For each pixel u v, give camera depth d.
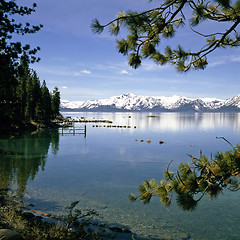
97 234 7.71
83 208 11.18
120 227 9.11
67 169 20.36
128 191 14.26
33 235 6.86
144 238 8.27
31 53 7.73
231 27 3.64
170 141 44.62
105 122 115.94
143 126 89.06
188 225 9.52
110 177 17.89
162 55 4.21
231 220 9.98
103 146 36.94
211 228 9.25
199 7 3.47
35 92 67.75
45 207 11.03
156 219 10.07
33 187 14.46
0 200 10.29
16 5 7.62
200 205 11.64
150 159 26.41
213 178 2.90
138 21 3.42
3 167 20.05
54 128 68.62
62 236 6.93
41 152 29.41
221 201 12.12
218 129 74.75
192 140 46.28
